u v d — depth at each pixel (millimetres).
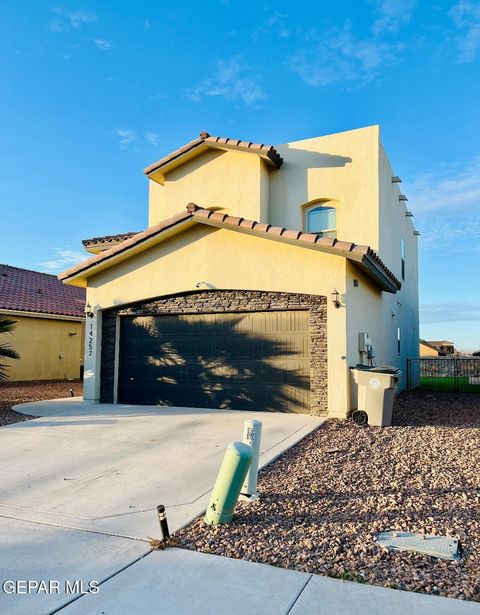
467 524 5000
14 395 16453
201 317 12719
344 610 3475
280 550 4441
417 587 3777
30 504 5762
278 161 15375
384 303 15906
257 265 11922
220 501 5016
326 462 7406
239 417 10984
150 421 10625
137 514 5398
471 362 22641
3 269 25109
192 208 12070
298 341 11578
